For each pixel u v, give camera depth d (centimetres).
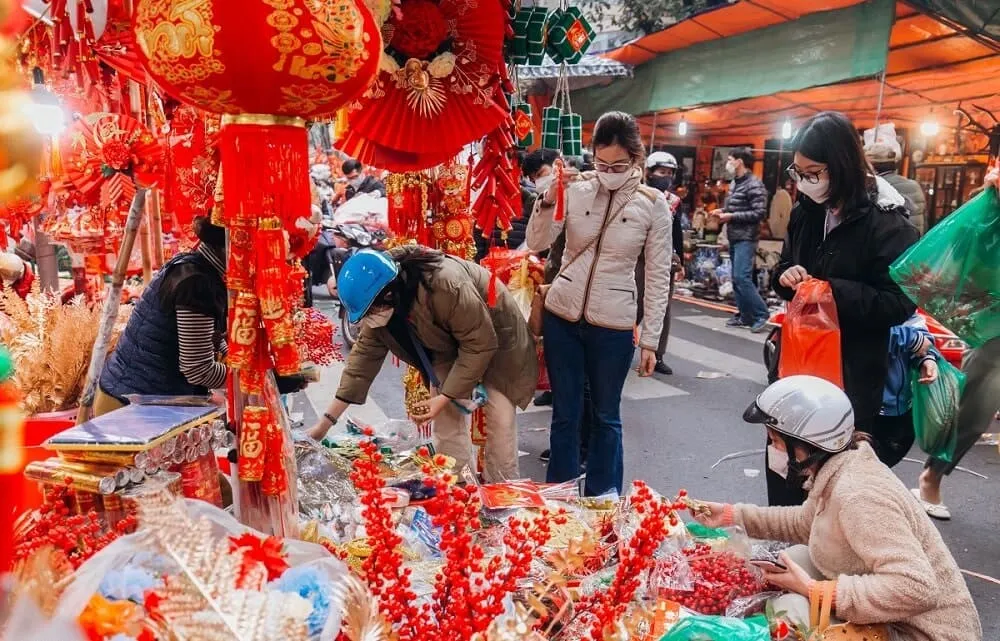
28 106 72
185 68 132
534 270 416
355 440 277
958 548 333
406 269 257
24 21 74
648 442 463
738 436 476
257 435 166
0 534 69
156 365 219
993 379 314
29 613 83
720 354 692
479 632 110
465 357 263
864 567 191
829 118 252
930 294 253
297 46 129
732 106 862
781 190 970
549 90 855
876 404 262
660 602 163
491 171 236
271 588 112
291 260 177
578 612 141
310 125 183
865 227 255
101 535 152
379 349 275
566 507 230
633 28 1037
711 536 239
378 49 142
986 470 420
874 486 189
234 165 145
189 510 124
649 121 1021
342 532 206
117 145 205
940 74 647
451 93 214
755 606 197
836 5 619
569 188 308
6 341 273
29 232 445
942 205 758
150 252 288
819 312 255
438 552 203
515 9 221
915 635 184
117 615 96
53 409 265
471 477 252
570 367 315
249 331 161
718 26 708
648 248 308
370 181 899
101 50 201
